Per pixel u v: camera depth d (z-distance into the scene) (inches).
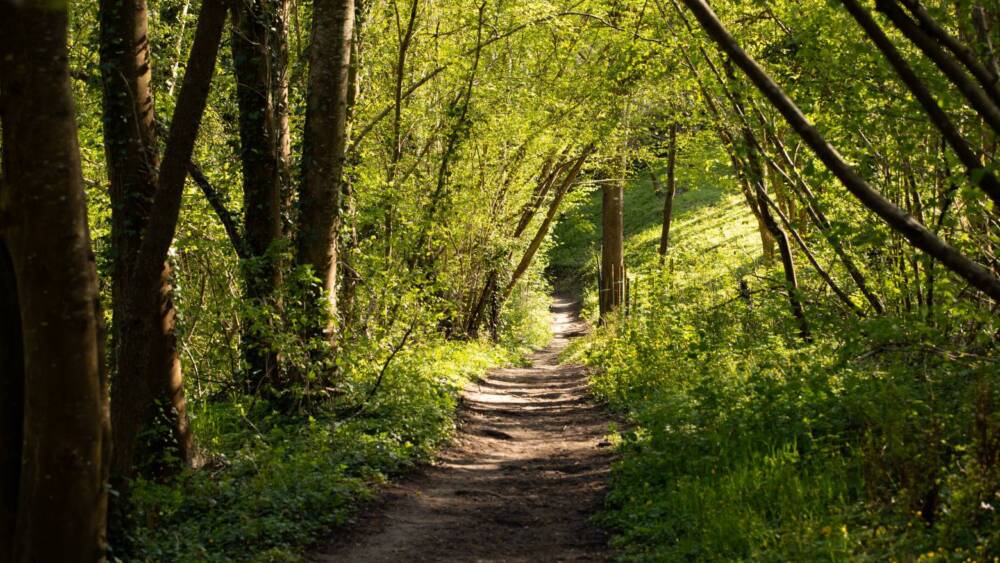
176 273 468.1
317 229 500.7
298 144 605.3
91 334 189.6
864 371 333.1
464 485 410.9
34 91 179.2
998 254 327.3
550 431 576.1
